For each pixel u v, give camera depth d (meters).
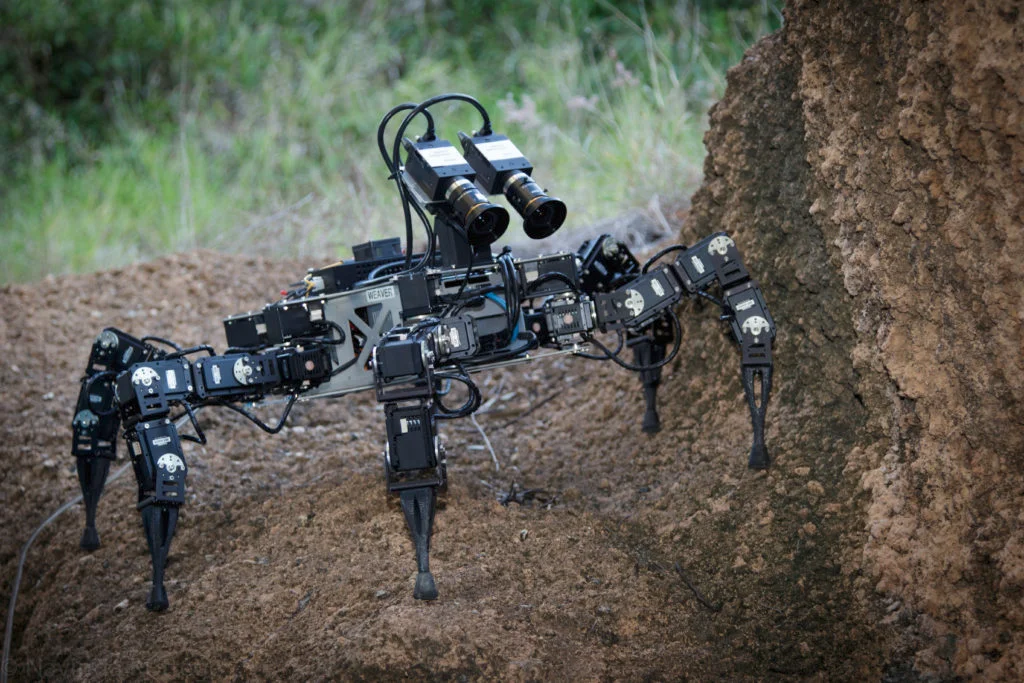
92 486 4.31
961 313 3.29
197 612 3.76
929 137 3.38
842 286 3.85
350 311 3.85
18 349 6.11
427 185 3.68
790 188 4.16
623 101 8.45
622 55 10.20
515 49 11.12
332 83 10.92
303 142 10.51
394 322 3.81
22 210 10.02
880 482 3.48
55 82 11.95
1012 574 2.93
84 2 11.84
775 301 4.18
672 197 6.89
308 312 3.87
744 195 4.40
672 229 6.42
